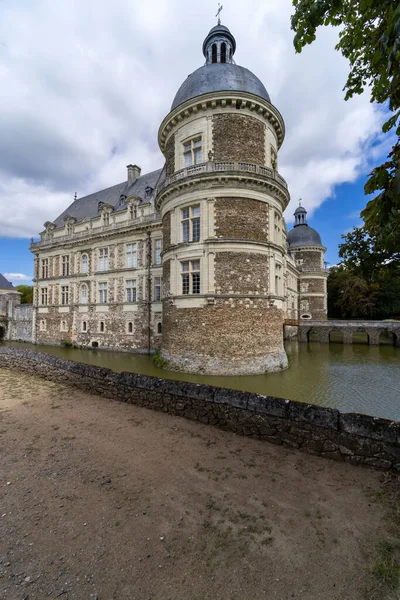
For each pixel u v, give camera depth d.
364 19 4.10
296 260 49.12
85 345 31.95
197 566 3.01
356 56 4.82
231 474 4.74
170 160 20.05
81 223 34.78
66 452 5.52
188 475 4.71
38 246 38.00
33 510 3.87
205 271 17.12
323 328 36.19
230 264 16.86
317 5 4.34
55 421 7.07
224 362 16.53
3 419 7.23
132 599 2.66
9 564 3.03
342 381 15.46
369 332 33.31
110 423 6.92
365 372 17.81
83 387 9.70
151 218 27.67
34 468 4.94
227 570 2.96
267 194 17.94
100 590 2.75
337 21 4.59
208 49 21.62
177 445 5.77
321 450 5.29
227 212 17.03
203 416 6.88
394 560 3.04
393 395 12.98
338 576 2.88
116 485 4.45
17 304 42.66
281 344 19.09
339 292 55.44
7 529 3.53
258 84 19.03
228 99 17.27
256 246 17.33
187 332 17.58
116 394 8.70
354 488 4.33
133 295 28.81
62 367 10.61
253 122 17.92
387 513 3.79
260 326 17.34
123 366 20.22
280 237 19.69
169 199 19.17
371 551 3.18
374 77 4.42
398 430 4.66
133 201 29.61
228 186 17.03
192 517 3.74
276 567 2.99
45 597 2.67
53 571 2.95
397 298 47.97
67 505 3.97
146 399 7.98
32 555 3.15
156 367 19.50
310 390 13.71
